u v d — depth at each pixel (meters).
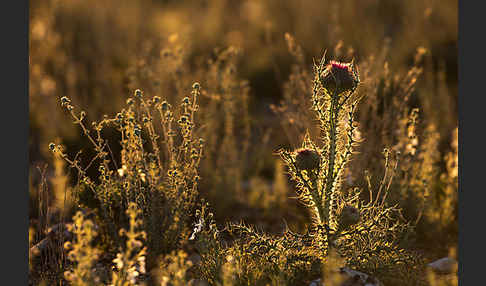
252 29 13.10
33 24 10.54
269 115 9.16
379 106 6.84
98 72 9.44
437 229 5.58
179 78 7.25
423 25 11.89
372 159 6.05
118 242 4.53
